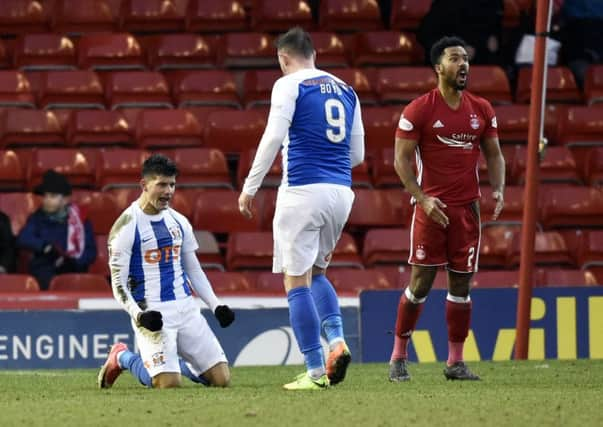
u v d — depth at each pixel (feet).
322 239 97.76
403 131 105.19
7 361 138.41
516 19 213.66
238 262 169.89
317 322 96.43
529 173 137.80
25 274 161.89
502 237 176.86
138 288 103.24
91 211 173.58
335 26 214.69
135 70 205.67
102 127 189.47
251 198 95.96
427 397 90.02
